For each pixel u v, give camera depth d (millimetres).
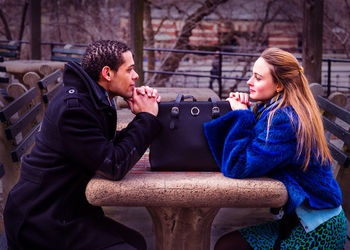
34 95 3260
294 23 14758
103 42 1764
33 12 7359
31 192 1674
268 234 1856
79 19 14445
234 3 14125
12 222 1685
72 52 6637
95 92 1685
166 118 1812
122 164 1631
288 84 1769
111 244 1672
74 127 1615
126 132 1742
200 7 13641
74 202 1709
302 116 1697
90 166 1628
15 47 6398
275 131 1674
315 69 5219
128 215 3137
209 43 14609
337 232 1771
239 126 1736
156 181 1663
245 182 1669
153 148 1817
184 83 13062
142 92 1784
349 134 2730
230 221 3045
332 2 14102
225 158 1720
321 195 1755
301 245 1740
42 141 1700
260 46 14562
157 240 2006
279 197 1660
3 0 14531
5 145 2838
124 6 14320
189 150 1792
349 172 2904
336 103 3236
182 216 1854
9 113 2656
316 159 1738
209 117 1819
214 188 1642
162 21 13375
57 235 1640
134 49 5539
